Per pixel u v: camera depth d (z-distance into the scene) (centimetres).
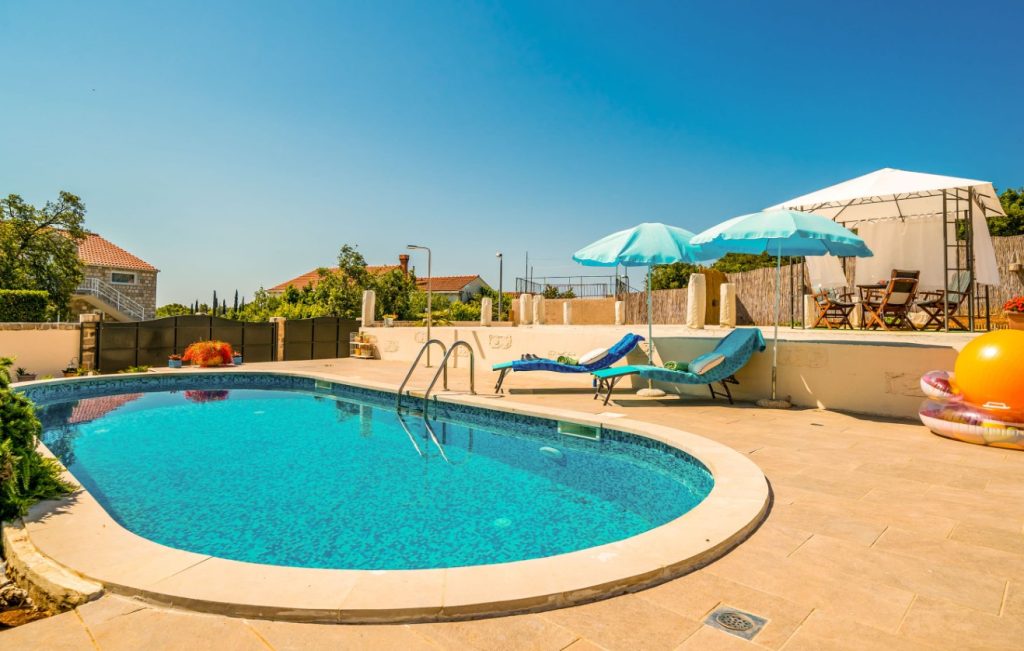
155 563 265
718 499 359
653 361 973
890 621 218
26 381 1132
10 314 1850
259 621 220
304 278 4588
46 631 212
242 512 435
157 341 1509
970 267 942
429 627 216
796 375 790
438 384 1053
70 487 393
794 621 218
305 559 348
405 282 3055
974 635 207
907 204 1184
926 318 1196
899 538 307
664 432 590
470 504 453
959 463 474
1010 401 526
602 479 528
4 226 2177
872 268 1268
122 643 204
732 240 727
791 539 306
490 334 1300
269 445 674
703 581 255
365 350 1758
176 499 468
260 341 1709
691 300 1141
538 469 563
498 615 224
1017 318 732
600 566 257
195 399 1070
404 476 539
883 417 694
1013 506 362
